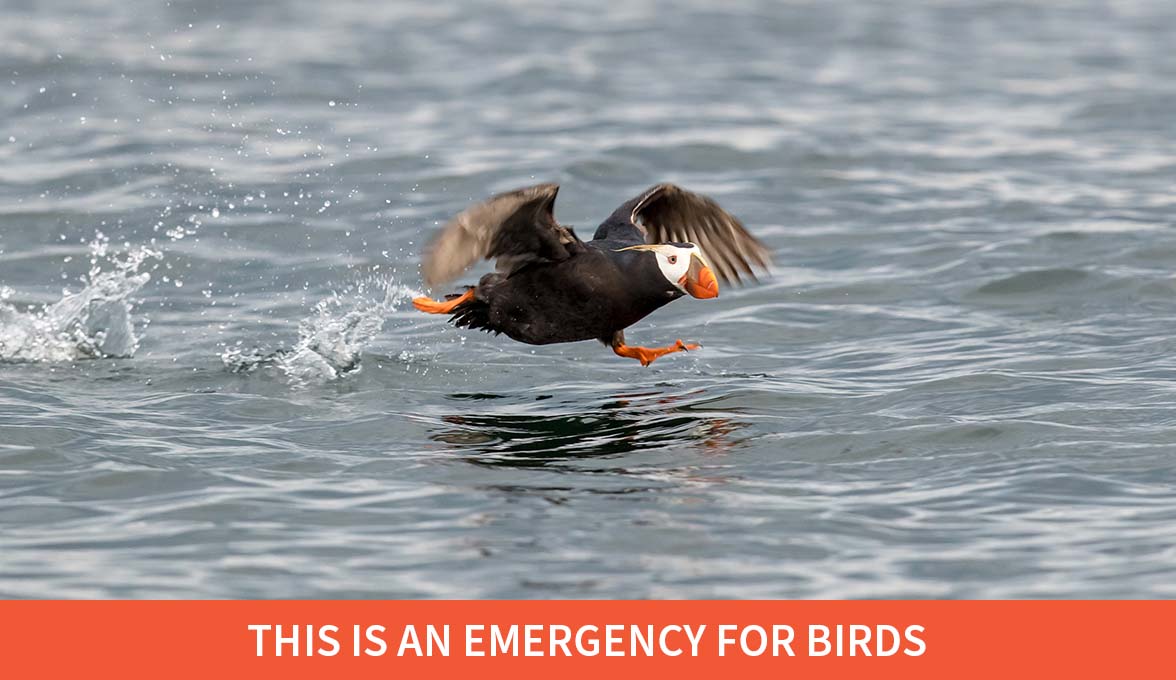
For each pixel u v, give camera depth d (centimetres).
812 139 2391
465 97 2656
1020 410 1172
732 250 1274
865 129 2486
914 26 3562
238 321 1516
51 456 1061
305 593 841
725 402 1236
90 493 993
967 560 880
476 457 1088
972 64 3105
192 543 906
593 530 932
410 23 3400
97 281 1566
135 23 3216
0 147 2206
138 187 2002
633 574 867
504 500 989
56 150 2188
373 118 2462
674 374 1346
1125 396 1202
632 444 1120
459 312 1159
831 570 870
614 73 2909
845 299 1611
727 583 854
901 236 1867
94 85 2584
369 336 1458
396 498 993
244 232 1834
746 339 1475
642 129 2430
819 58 3142
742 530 931
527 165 2177
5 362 1345
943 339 1440
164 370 1334
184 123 2359
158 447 1092
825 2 3878
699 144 2328
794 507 973
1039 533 918
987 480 1017
